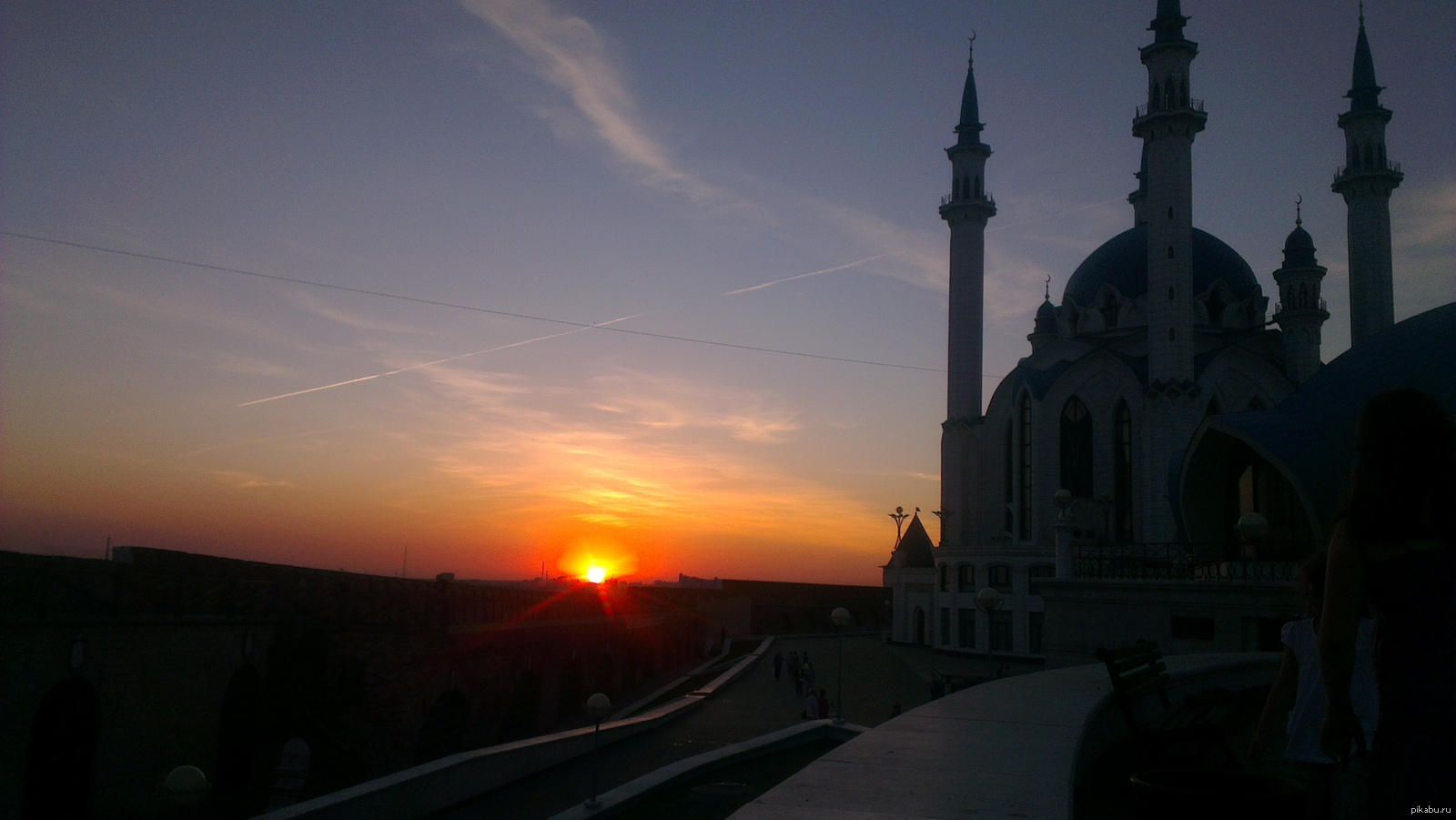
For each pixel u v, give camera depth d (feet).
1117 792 25.61
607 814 49.11
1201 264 244.22
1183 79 201.98
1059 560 100.89
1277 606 79.10
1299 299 226.99
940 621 252.83
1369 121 214.48
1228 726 36.47
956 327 257.14
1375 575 12.15
